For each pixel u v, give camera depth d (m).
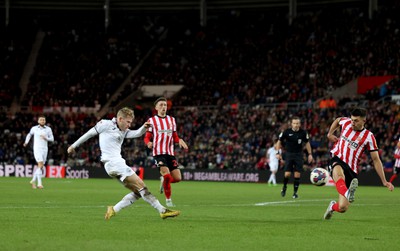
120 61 57.44
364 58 48.72
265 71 51.50
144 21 62.03
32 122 48.75
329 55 50.44
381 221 12.20
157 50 58.44
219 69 53.50
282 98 47.41
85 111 52.47
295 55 51.94
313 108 43.69
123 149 44.50
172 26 59.66
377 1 54.12
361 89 46.34
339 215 13.55
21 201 17.23
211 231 9.90
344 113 42.16
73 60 57.44
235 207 15.82
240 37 56.59
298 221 11.90
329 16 54.56
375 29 50.97
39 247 7.81
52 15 62.28
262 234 9.62
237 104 47.88
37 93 53.97
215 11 59.53
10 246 7.87
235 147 42.75
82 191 23.59
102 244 8.19
